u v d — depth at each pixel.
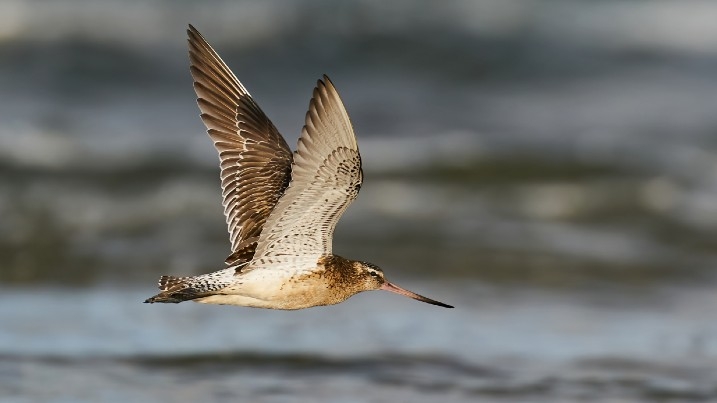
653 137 25.56
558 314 15.10
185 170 21.53
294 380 12.09
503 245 18.52
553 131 25.98
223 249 17.97
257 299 8.27
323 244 8.38
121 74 28.53
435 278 16.84
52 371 12.09
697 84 30.67
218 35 31.50
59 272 16.64
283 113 27.47
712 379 12.43
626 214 20.47
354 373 12.38
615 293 16.31
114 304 14.98
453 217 19.97
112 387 11.66
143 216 19.36
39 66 28.30
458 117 27.28
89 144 22.94
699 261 18.08
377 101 28.52
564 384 12.16
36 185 20.45
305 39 31.70
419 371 12.50
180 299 7.81
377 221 19.52
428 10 33.72
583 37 33.69
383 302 15.47
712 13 36.09
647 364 12.95
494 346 13.55
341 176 8.12
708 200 21.11
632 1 36.91
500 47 32.34
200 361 12.66
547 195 21.22
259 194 9.07
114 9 31.55
